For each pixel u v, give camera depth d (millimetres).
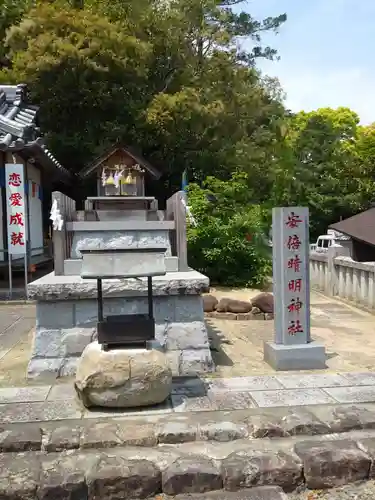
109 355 4480
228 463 3621
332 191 29062
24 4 17359
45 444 3875
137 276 4355
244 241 12516
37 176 14469
